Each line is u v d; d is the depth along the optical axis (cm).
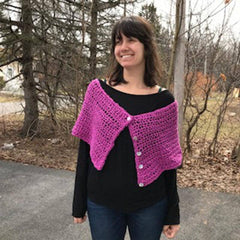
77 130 133
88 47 582
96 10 579
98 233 135
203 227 263
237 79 472
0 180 373
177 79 411
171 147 129
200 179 400
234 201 324
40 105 634
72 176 400
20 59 609
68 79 581
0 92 633
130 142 121
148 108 121
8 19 556
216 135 515
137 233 134
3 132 683
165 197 137
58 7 546
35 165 448
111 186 125
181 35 382
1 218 271
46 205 302
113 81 130
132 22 118
